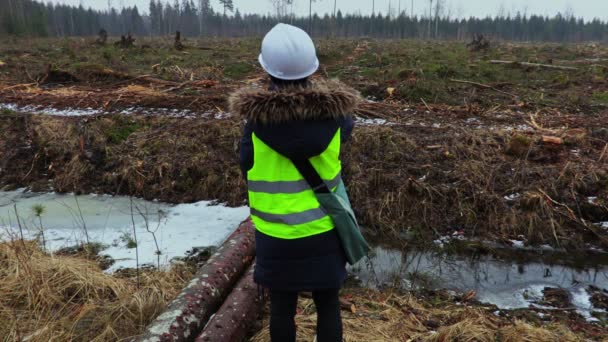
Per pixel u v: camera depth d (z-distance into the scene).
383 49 19.62
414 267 4.41
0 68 12.09
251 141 2.08
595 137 6.41
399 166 5.71
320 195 2.09
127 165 6.12
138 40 29.69
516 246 4.80
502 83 10.30
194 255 4.38
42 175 6.30
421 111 7.88
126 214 5.35
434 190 5.27
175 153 6.27
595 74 11.98
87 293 3.33
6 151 6.59
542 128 6.76
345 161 5.77
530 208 5.02
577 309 3.72
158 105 8.02
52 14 63.78
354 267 4.39
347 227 2.12
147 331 2.59
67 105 8.06
